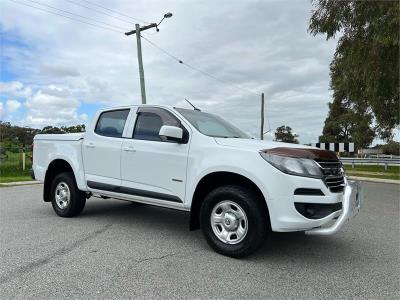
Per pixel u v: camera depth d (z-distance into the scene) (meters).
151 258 5.03
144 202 6.18
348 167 29.03
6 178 16.92
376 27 12.91
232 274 4.50
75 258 4.99
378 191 13.16
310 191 4.69
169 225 6.89
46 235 6.13
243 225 4.99
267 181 4.77
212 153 5.30
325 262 5.00
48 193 7.83
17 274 4.41
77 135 7.32
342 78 16.39
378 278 4.46
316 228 4.83
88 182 6.90
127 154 6.29
